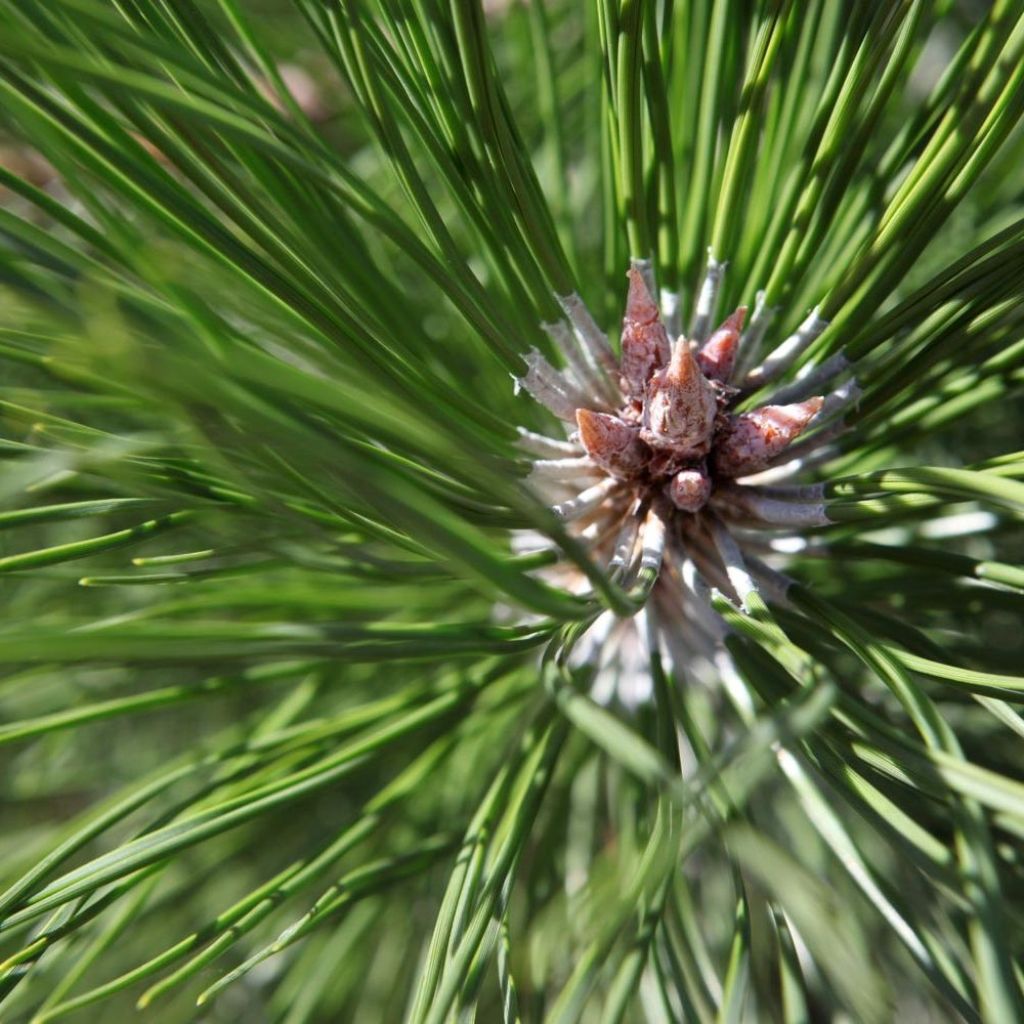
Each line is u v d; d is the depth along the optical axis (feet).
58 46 1.38
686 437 1.48
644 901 1.45
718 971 1.67
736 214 1.52
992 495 1.41
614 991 1.42
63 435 1.44
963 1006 1.41
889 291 1.50
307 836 1.78
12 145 1.48
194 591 1.59
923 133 1.51
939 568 1.50
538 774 1.50
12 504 1.65
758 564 1.52
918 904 1.55
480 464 1.33
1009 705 1.46
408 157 1.46
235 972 1.46
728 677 1.54
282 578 1.66
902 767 1.44
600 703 1.65
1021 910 1.52
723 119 1.56
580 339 1.51
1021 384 1.49
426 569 1.44
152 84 1.34
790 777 1.46
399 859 1.55
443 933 1.45
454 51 1.46
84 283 1.33
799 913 1.42
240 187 1.43
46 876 1.44
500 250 1.51
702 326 1.53
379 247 1.66
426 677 1.74
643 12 1.48
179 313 1.36
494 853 1.48
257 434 1.35
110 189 1.41
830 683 1.34
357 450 1.39
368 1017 1.73
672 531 1.53
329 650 1.39
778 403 1.52
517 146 1.49
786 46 1.53
